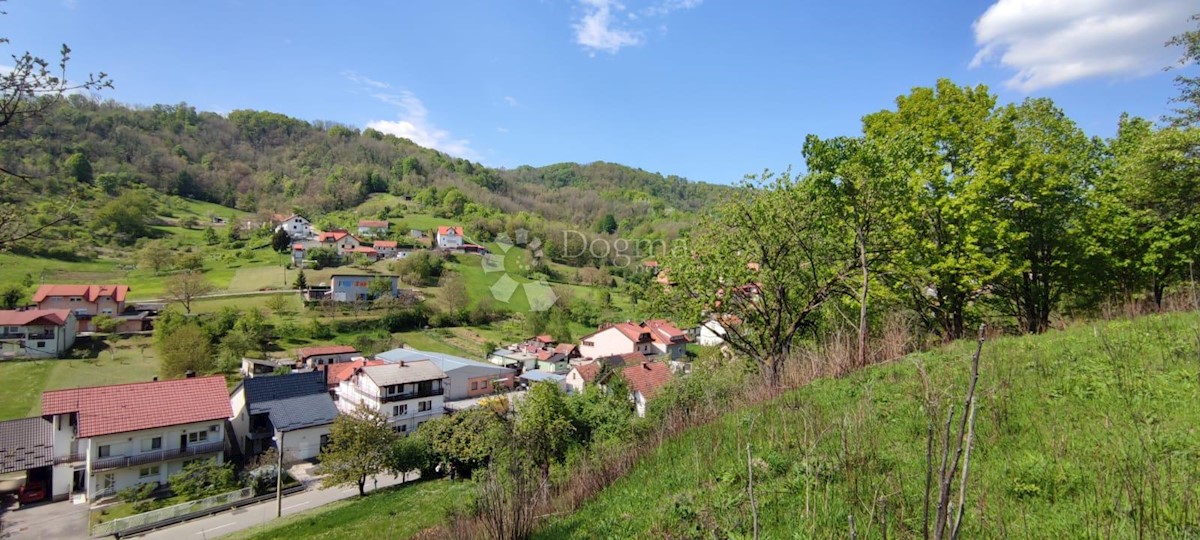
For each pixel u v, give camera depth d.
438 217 117.44
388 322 60.22
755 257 15.45
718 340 27.12
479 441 25.31
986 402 6.78
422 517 18.92
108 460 26.67
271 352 49.62
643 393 27.47
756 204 14.62
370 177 137.50
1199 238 15.70
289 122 158.00
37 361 41.69
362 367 42.16
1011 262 16.16
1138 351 8.22
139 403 28.75
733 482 6.25
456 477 27.44
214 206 108.25
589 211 128.00
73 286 52.53
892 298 16.34
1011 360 8.63
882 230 13.97
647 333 59.84
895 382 8.90
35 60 6.82
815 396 9.04
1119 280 17.81
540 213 120.94
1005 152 16.31
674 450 8.21
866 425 6.95
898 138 12.81
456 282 69.06
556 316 68.75
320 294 64.25
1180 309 12.48
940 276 16.42
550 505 7.74
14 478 28.64
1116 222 16.30
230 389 41.69
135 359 44.25
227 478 27.47
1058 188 16.42
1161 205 16.41
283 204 118.06
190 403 29.67
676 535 5.40
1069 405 6.53
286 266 73.94
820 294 15.02
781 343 15.29
